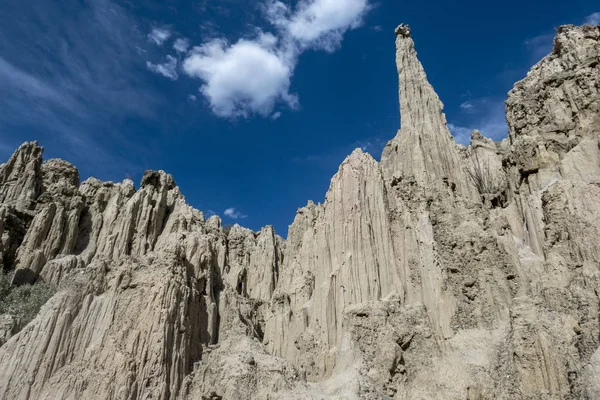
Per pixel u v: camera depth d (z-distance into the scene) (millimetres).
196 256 48812
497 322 38500
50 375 34969
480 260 42156
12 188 59094
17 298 46250
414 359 37875
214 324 45969
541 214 41094
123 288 40875
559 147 43562
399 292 42219
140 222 58531
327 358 39812
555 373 29906
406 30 65062
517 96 51188
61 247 55094
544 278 35688
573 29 49469
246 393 35500
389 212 47281
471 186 52219
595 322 30406
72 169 65625
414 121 56281
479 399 33344
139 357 37062
